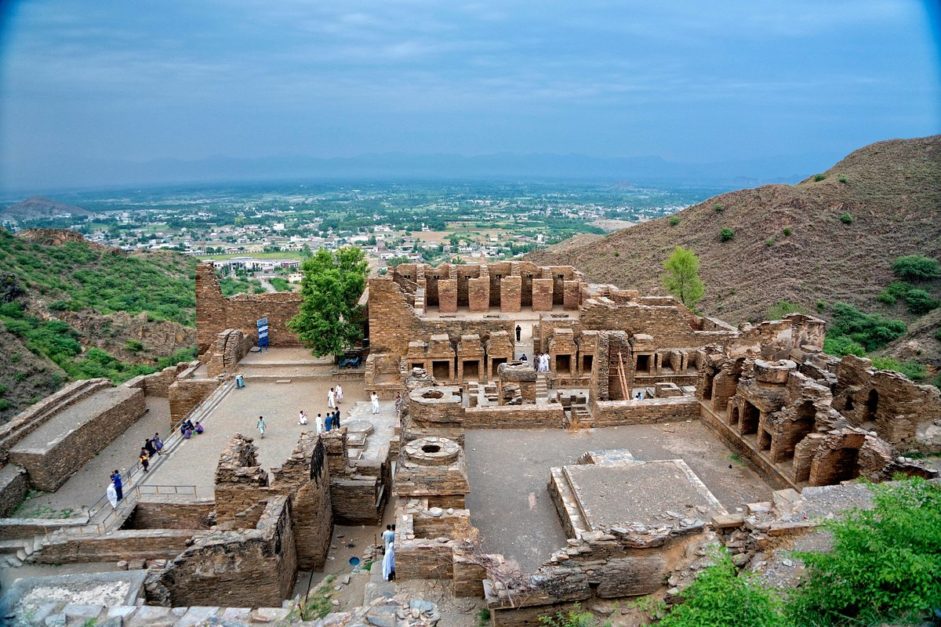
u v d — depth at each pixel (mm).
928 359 61406
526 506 21375
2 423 56281
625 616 15133
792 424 22172
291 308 54594
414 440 20953
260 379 48125
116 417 43844
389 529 23109
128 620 15703
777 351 34125
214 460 34969
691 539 16469
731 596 11641
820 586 12781
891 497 13891
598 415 28047
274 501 22594
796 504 17250
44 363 66500
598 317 49156
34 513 33031
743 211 109312
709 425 27484
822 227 97500
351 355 51375
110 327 82688
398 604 16109
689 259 75375
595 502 19484
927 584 11305
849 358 28047
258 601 20641
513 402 31000
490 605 15258
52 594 17172
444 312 56969
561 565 15750
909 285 80188
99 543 25750
